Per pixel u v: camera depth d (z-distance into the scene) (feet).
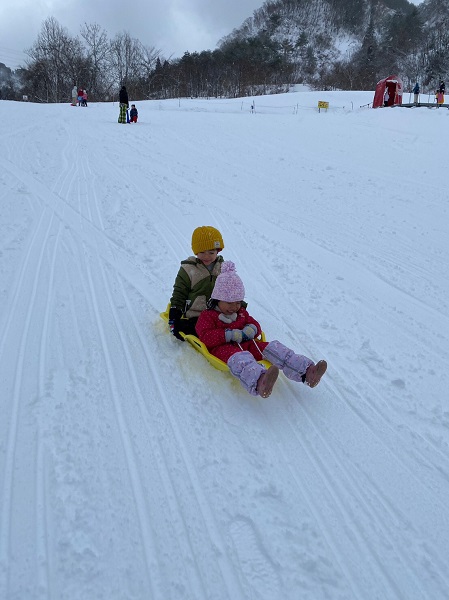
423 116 61.21
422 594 7.15
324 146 47.52
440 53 245.04
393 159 42.22
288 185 33.58
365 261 20.99
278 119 65.10
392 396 11.78
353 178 36.11
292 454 9.70
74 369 11.99
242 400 11.21
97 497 8.39
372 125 57.82
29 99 221.05
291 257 20.95
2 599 6.73
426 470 9.53
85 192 27.96
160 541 7.70
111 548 7.55
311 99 125.08
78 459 9.16
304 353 13.61
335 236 24.00
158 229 23.15
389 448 10.06
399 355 13.75
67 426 9.98
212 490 8.68
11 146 38.81
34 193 26.94
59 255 19.16
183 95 229.66
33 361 12.22
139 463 9.18
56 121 57.31
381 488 9.04
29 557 7.33
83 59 219.20
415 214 28.09
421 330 15.34
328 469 9.39
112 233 21.99
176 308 13.10
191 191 30.37
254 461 9.43
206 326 12.04
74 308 15.14
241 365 10.93
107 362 12.40
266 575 7.26
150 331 14.01
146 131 52.95
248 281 18.38
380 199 31.04
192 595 6.94
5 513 8.01
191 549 7.60
